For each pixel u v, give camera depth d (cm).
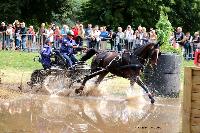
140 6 4038
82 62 1844
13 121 1197
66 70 1806
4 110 1353
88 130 1128
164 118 1317
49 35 2850
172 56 1758
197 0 4322
